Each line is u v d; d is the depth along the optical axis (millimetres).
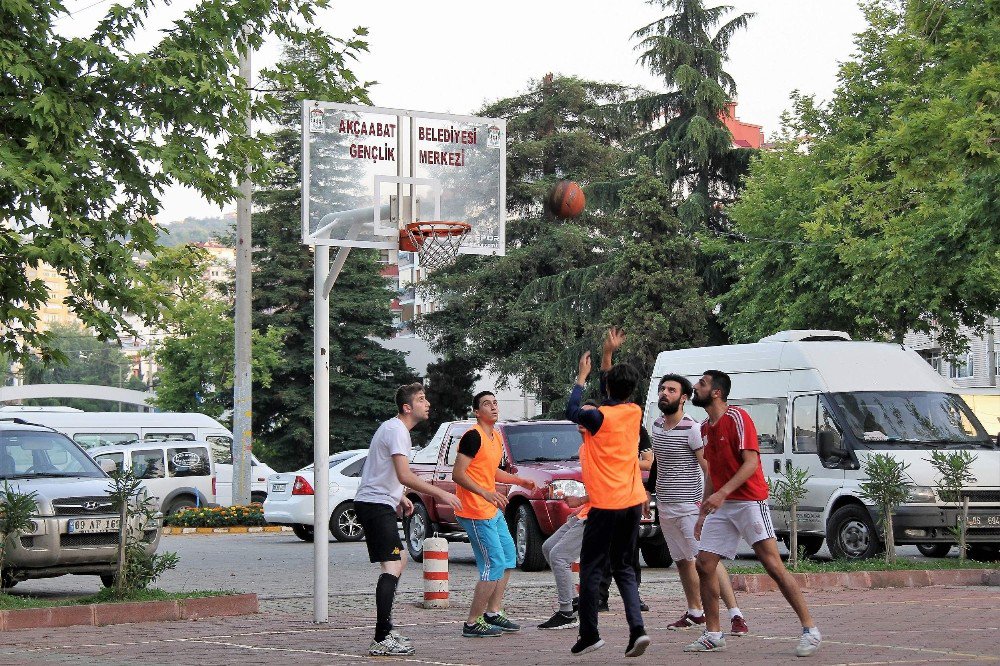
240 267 34156
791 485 18625
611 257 54094
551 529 19281
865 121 37812
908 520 19594
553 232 57188
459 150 15617
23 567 16359
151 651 11461
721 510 10781
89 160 16891
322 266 14633
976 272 29250
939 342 35750
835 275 36969
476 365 61125
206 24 17953
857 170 27328
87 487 17156
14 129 17125
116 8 17484
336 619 14078
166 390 60500
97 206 17531
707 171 51125
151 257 18422
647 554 20422
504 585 12461
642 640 10102
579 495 19250
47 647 11875
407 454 11094
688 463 12344
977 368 54625
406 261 15586
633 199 48438
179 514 34562
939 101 22969
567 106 60656
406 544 22672
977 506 19766
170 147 17422
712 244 46125
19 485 16953
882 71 37438
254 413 62281
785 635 11969
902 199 28859
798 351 21625
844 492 20203
